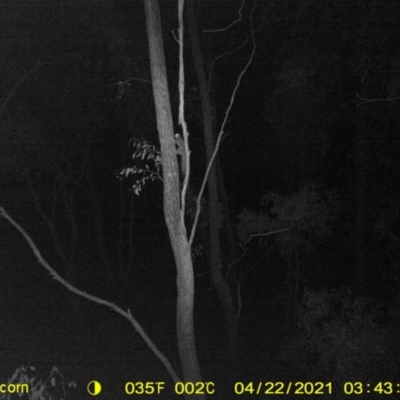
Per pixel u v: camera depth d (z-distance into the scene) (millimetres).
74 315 24672
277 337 20766
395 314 14266
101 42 21359
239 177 32594
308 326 13805
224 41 18328
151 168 27125
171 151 9055
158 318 25625
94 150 32969
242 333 21594
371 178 17359
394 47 14891
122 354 20812
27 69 22219
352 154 18547
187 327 9328
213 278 15602
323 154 18266
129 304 27828
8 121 21984
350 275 18734
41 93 24188
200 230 17156
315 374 14688
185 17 17750
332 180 19281
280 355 15969
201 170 19859
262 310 25094
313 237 19188
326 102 17062
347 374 13164
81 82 24328
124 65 20703
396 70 14008
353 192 18531
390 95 14398
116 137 30172
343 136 18953
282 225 16500
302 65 15703
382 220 16453
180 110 9039
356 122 16922
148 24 9070
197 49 15148
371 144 17109
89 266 35469
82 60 22859
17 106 22609
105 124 26500
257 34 18250
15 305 27500
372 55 14938
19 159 24469
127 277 28219
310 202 15547
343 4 15492
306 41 16125
